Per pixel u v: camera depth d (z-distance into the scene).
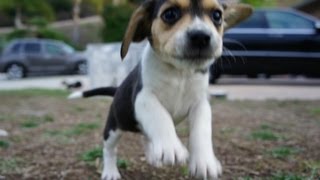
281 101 1.65
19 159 0.85
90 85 2.16
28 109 1.55
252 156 0.86
